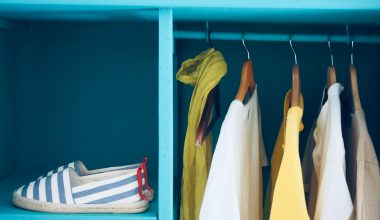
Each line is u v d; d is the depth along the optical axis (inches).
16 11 33.7
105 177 37.3
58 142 48.7
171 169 31.8
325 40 36.4
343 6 28.8
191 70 37.2
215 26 44.9
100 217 33.0
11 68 47.0
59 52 47.6
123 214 33.4
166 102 31.4
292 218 29.7
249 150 36.3
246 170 34.5
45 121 48.4
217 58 35.3
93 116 48.2
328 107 32.0
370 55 45.8
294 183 29.5
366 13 31.0
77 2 29.5
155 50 47.1
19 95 48.2
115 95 47.8
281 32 45.4
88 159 48.7
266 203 43.2
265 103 46.9
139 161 48.4
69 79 47.9
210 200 31.1
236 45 46.3
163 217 32.2
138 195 33.9
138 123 48.1
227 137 30.8
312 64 46.3
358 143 31.1
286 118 33.2
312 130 41.2
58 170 37.2
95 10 32.3
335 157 30.0
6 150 46.4
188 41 46.5
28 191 34.4
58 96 48.1
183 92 47.3
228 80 46.7
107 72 47.6
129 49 47.2
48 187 34.0
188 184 37.4
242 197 33.4
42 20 42.3
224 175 30.8
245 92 33.0
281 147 38.3
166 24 30.7
